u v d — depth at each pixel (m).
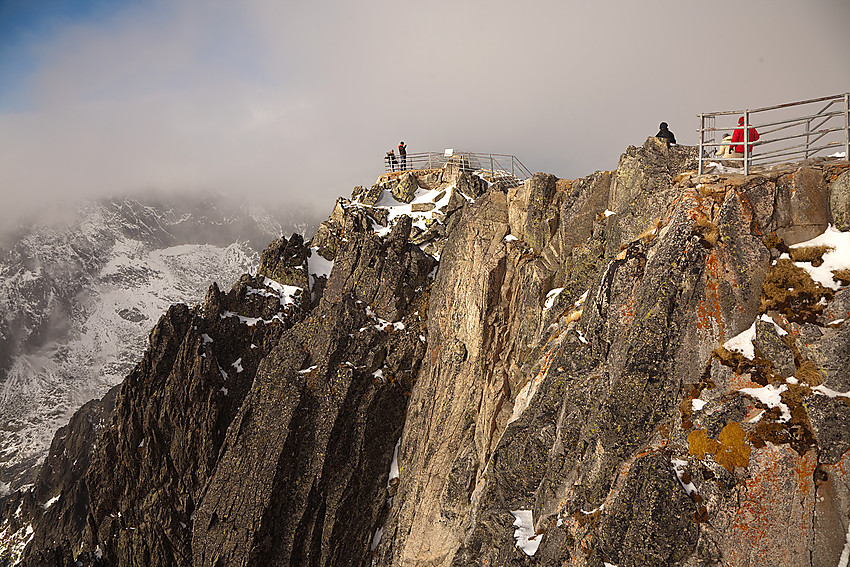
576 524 19.86
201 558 41.34
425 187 61.03
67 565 46.25
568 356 24.70
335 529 40.19
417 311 46.25
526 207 36.53
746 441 17.11
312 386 42.59
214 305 50.16
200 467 46.56
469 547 24.97
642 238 23.09
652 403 19.34
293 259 54.31
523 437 25.31
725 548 16.78
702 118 21.52
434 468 36.69
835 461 16.27
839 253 18.20
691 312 19.33
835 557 15.81
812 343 17.42
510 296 36.06
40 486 93.19
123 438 47.59
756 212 19.33
